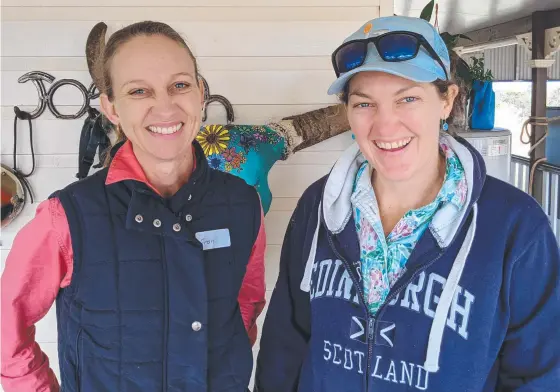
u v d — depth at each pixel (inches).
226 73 75.6
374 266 39.0
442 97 38.4
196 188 41.7
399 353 37.1
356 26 75.8
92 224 38.4
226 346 42.0
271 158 67.8
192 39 74.7
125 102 37.8
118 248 38.6
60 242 38.2
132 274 38.6
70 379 39.3
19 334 40.5
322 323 40.8
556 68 292.4
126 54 37.7
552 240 36.2
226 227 42.6
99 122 71.1
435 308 36.3
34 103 74.6
